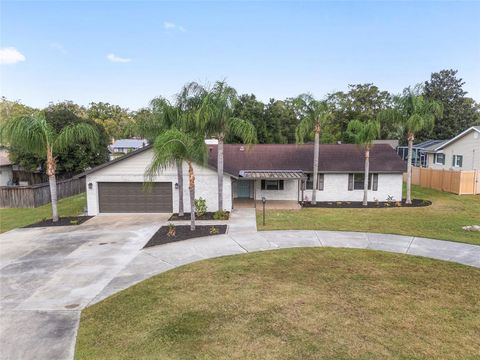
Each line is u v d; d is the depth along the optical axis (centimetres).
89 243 1295
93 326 682
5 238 1382
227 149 2480
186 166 1850
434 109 2034
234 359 565
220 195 1759
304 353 579
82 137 1734
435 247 1205
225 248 1210
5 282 925
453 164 3180
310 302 776
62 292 854
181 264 1051
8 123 1548
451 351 584
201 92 1596
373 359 561
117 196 1870
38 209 2053
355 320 692
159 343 614
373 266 1017
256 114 4262
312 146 2489
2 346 616
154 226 1555
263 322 686
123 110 9150
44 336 648
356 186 2264
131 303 783
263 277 934
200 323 686
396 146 4262
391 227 1512
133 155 1834
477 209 1944
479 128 2800
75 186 2658
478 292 829
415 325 671
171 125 1583
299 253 1145
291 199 2281
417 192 2630
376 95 4694
